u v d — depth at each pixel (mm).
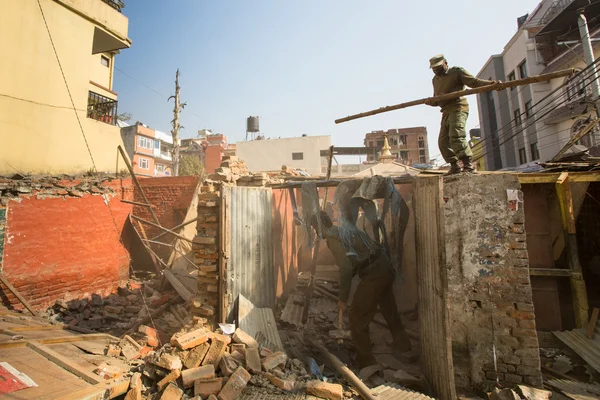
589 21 16484
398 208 5230
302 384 3582
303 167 25141
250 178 6316
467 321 4180
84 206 8031
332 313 6324
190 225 10156
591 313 5500
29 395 2854
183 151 43938
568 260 5438
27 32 7441
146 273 10703
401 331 5402
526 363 3938
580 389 3922
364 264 5152
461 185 4348
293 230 7852
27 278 6648
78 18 8727
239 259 5168
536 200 5867
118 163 9719
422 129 50688
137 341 5195
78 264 7754
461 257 4277
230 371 3486
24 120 7301
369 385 4078
